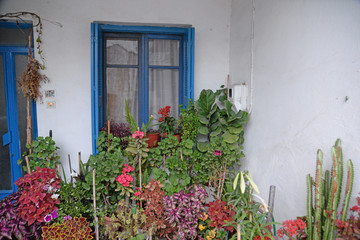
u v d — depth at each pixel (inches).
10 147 130.4
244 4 120.1
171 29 132.6
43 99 125.9
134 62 137.1
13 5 121.9
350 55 61.2
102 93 134.4
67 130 128.0
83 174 112.4
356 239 50.2
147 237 98.9
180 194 102.4
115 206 110.6
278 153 91.8
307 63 76.7
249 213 81.4
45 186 95.2
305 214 76.2
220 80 137.9
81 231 93.5
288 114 86.2
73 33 126.8
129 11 129.7
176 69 139.9
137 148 110.1
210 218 95.2
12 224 89.7
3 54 128.0
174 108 140.3
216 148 112.0
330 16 67.6
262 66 103.7
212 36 136.6
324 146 69.3
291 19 84.5
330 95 67.3
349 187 56.3
